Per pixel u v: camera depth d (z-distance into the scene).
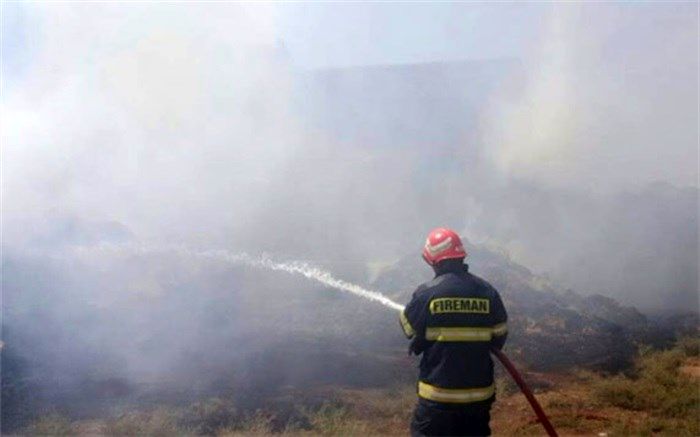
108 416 6.26
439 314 4.02
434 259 4.15
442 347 4.01
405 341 9.25
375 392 7.24
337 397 6.98
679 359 8.33
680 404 6.73
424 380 4.07
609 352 8.55
